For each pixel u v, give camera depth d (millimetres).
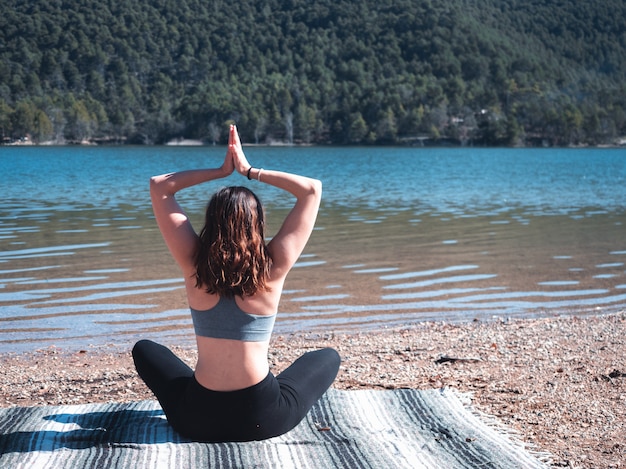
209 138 138375
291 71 186875
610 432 4156
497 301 8789
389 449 3449
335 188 31047
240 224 3205
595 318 7824
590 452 3842
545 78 180875
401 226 16625
